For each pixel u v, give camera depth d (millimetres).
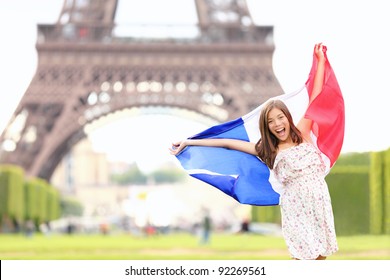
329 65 19531
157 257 48000
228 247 64250
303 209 17562
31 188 118125
